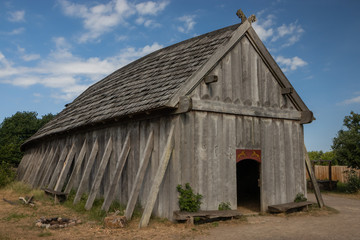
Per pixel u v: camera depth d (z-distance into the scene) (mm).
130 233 7395
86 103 15273
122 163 9945
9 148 23031
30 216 9367
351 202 13641
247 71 10406
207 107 9164
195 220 8195
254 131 10359
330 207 11672
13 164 29234
